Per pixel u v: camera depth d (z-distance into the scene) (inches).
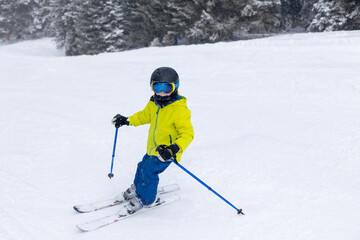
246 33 928.3
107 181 136.4
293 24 1058.7
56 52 1427.2
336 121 194.2
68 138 184.4
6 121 214.7
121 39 1080.8
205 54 438.3
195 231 100.2
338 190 121.9
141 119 114.0
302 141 168.9
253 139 172.1
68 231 101.6
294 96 248.2
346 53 372.2
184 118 102.1
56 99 272.4
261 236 96.6
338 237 95.0
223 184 129.0
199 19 943.7
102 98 271.7
